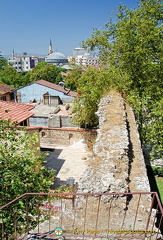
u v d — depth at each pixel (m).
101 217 4.91
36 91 37.84
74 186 11.23
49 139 19.23
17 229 5.82
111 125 9.61
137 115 14.56
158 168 14.99
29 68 160.50
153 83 14.76
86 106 17.08
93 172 6.09
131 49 14.64
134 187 5.93
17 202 5.84
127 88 14.79
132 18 15.04
